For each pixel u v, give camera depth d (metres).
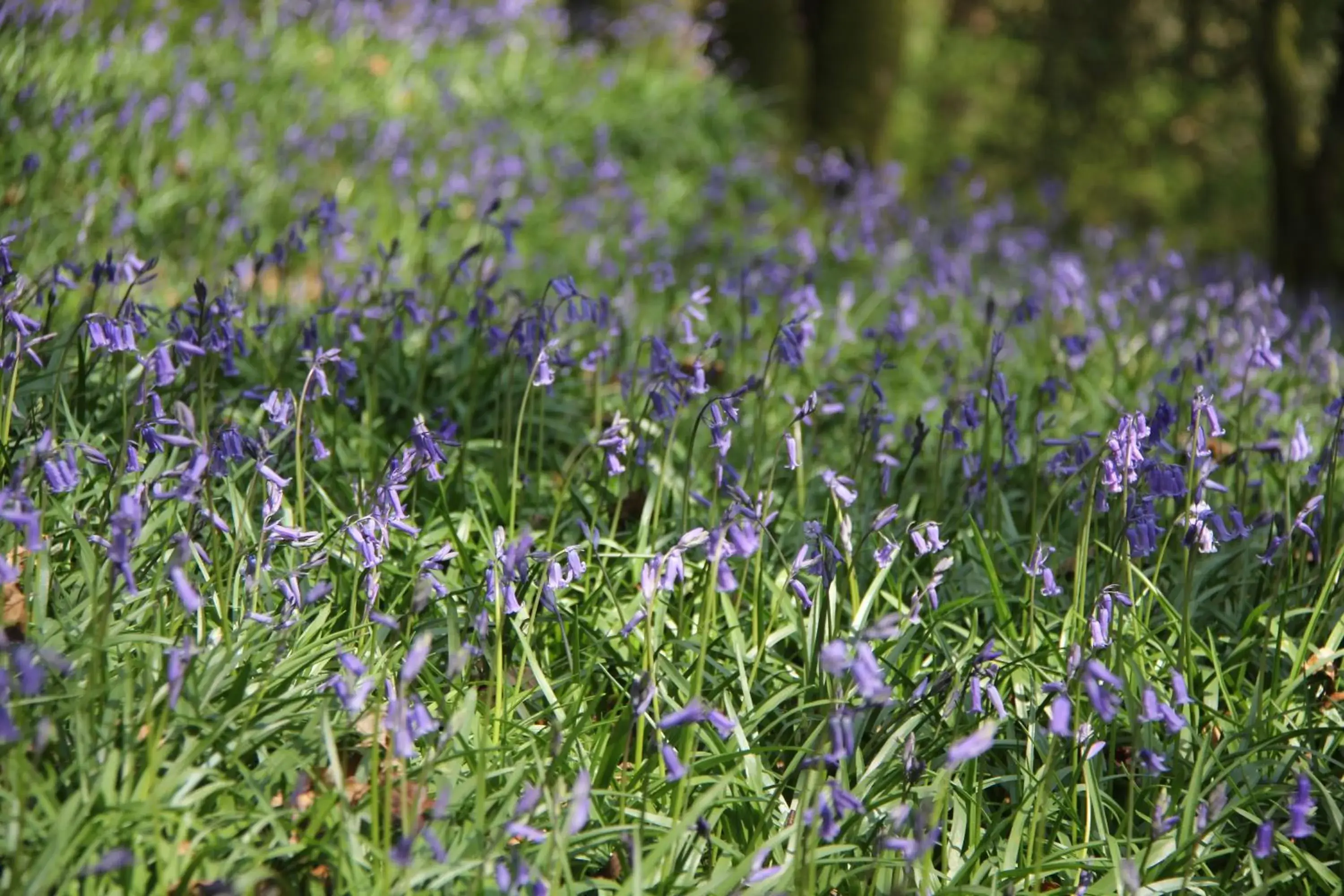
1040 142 26.16
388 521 3.97
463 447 5.32
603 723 4.00
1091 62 22.77
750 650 4.54
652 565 3.72
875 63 17.03
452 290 8.02
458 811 3.51
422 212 9.76
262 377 6.00
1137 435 4.08
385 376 6.29
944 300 9.59
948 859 3.79
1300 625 4.89
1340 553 4.61
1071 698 4.00
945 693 3.87
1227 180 28.16
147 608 3.77
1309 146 17.97
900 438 6.79
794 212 12.81
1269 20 18.30
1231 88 21.84
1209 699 4.52
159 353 3.82
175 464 4.42
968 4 30.62
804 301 6.21
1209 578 5.20
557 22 15.84
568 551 3.99
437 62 13.41
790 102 17.23
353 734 3.70
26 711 3.34
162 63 10.86
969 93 30.53
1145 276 10.27
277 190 9.35
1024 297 6.83
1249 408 6.72
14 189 7.73
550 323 5.05
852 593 4.30
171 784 3.26
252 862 3.24
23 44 9.02
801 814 3.33
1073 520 5.75
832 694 3.82
